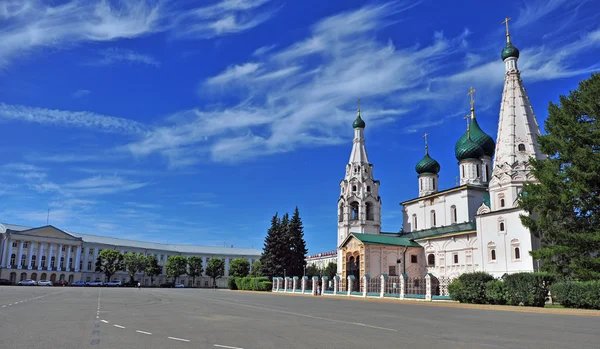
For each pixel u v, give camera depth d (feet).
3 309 89.04
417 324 69.72
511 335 56.18
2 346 43.80
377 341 49.96
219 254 557.74
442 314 93.20
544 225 139.23
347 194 272.51
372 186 274.77
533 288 118.21
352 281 214.28
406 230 260.83
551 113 144.77
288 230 309.63
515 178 181.98
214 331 57.41
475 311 104.37
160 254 526.16
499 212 182.91
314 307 112.68
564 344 48.57
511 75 193.06
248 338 51.39
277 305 120.16
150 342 47.19
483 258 187.93
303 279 234.99
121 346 44.34
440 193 235.81
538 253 137.39
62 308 94.53
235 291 271.90
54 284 384.88
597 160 127.24
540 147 144.66
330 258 462.60
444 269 216.74
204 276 543.80
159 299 146.20
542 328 64.85
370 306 122.01
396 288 179.93
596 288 105.40
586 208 131.23
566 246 131.03
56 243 435.94
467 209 219.41
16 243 412.36
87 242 466.70
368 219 271.08
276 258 305.32
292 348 44.78
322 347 45.50
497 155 191.52
